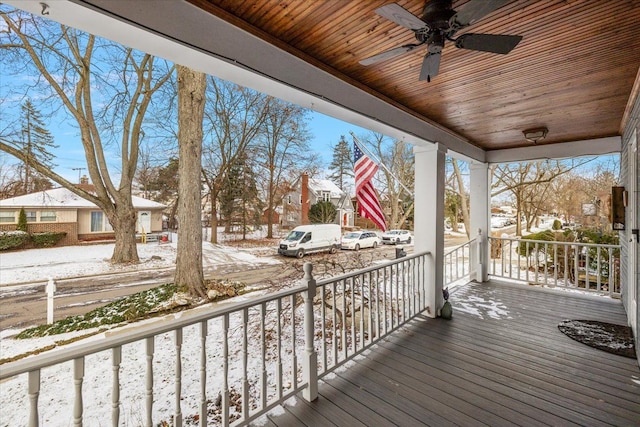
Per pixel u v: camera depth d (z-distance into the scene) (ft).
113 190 35.81
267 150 56.95
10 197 50.06
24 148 29.58
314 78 8.25
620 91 10.27
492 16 6.41
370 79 9.52
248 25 6.73
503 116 12.76
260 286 25.96
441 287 13.38
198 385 10.52
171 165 61.05
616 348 10.04
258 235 64.44
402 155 53.47
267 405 6.79
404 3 6.11
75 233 54.49
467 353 9.78
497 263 33.09
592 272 20.63
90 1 4.69
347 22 6.72
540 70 8.80
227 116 48.93
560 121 13.38
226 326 6.03
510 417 6.80
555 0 5.91
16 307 21.58
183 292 22.38
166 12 5.49
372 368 8.90
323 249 42.22
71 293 25.14
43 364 3.90
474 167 19.35
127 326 17.48
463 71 8.92
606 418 6.77
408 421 6.68
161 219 67.21
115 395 4.61
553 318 12.80
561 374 8.55
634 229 10.25
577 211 38.14
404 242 50.16
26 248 48.49
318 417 6.85
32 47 27.07
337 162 81.20
